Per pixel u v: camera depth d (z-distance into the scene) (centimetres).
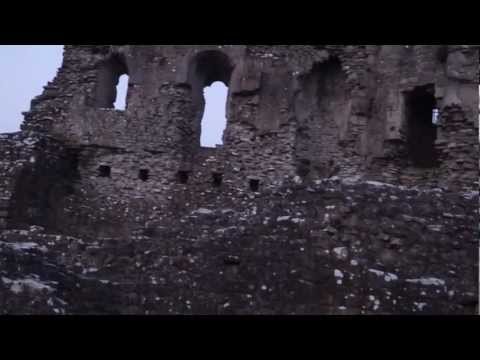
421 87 1791
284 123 1800
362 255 1015
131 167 1797
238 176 1766
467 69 1712
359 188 1109
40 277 885
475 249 1043
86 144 1819
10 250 901
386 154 1791
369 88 1858
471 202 1107
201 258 1026
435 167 1816
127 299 960
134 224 1730
